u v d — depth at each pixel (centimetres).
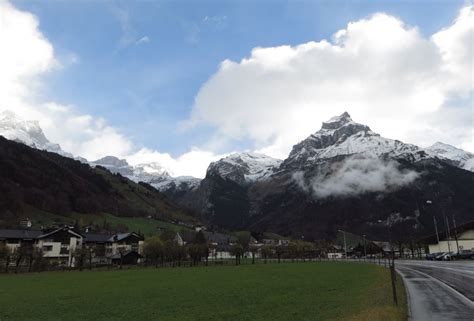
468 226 13688
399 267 7925
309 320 2534
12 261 11681
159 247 13862
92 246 15150
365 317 2278
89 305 3891
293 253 18775
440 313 2508
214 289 4984
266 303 3512
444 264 8281
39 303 4112
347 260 14462
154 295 4553
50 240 14362
